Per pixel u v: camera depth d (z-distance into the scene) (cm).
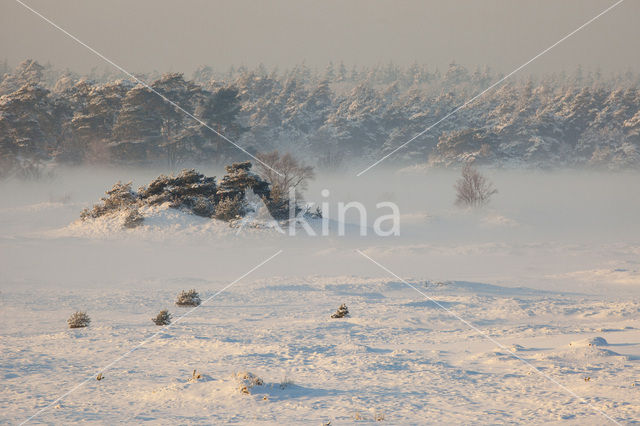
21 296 5275
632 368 2452
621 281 6588
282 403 2047
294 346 3131
